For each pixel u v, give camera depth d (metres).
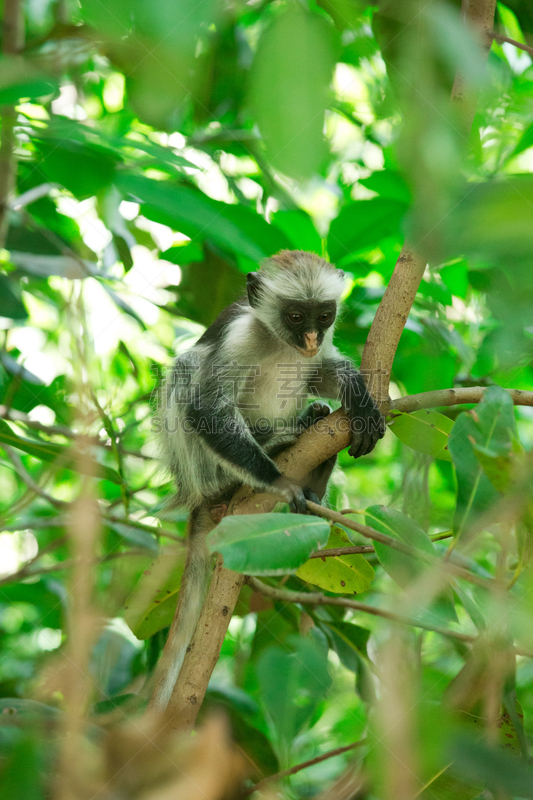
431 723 0.89
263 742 3.15
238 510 3.68
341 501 4.76
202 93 0.69
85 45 0.84
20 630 4.43
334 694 3.47
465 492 2.04
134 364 4.67
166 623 3.63
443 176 0.65
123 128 2.55
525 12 2.93
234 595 2.76
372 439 3.18
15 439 3.25
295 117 0.60
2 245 3.14
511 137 1.03
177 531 4.79
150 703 3.08
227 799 0.99
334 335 5.00
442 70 0.72
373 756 0.89
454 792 1.66
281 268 4.38
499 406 2.15
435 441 2.98
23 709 1.71
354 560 3.17
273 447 4.28
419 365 3.97
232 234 1.91
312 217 4.07
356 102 1.46
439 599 1.88
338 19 0.73
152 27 0.61
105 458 4.63
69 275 1.10
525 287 0.64
